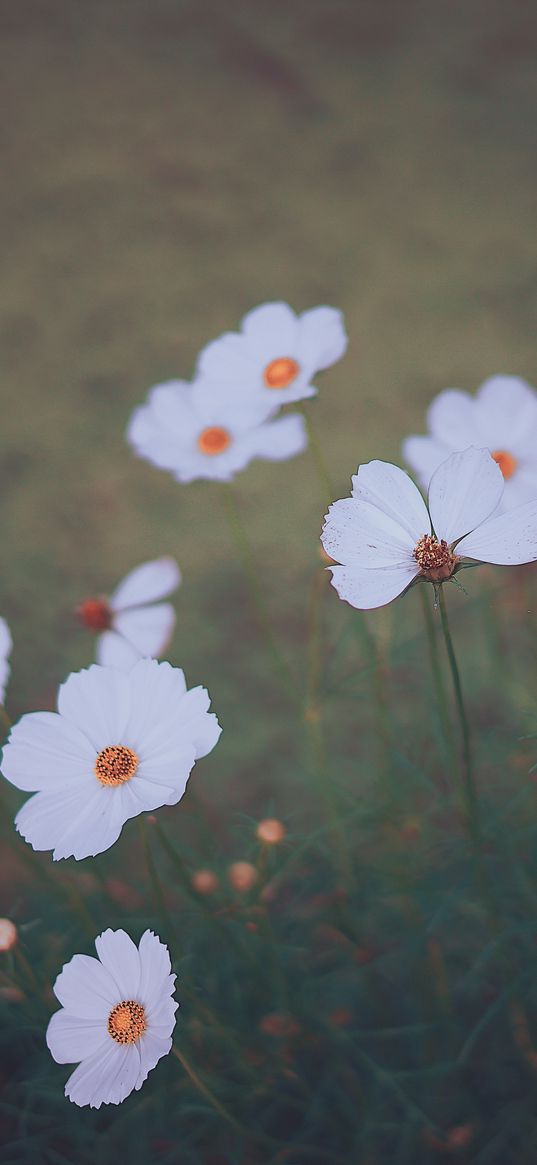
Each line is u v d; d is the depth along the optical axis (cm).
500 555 75
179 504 153
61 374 173
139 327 178
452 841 100
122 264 190
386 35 235
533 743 103
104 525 151
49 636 138
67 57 238
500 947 94
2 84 232
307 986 98
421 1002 99
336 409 160
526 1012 99
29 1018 94
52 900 102
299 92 222
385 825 98
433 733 103
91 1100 73
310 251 187
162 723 77
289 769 121
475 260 181
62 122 221
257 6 249
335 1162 97
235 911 93
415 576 75
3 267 192
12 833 92
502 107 212
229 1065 96
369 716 123
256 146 211
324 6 247
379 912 103
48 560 148
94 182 207
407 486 76
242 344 95
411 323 172
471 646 125
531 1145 96
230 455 96
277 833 89
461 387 160
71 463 160
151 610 98
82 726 77
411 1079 99
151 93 226
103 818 76
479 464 75
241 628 136
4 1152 98
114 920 99
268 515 149
